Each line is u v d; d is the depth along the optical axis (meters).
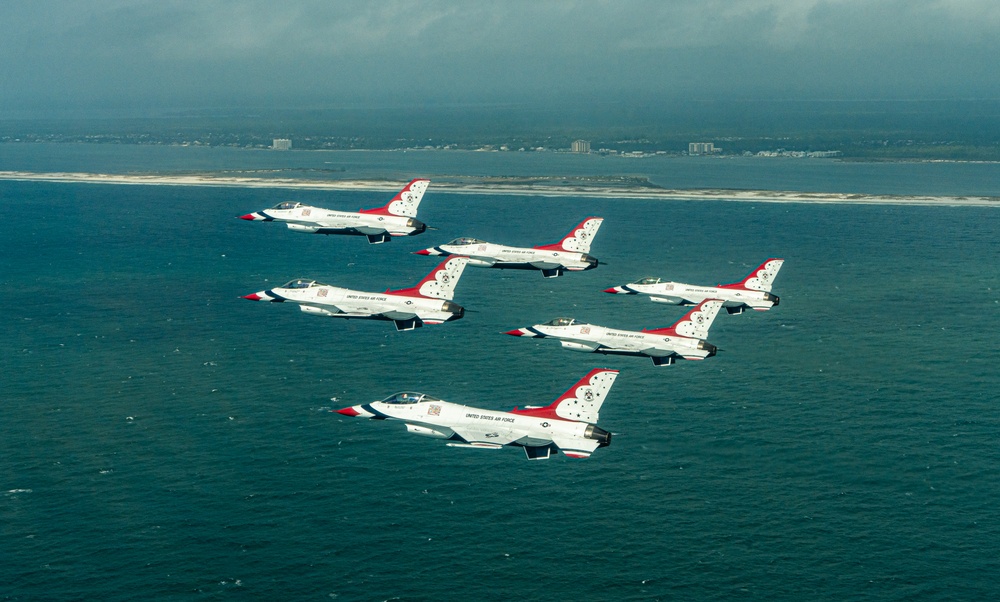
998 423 156.12
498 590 109.31
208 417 158.00
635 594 108.81
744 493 131.12
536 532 121.25
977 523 122.94
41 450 144.62
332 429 152.62
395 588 109.56
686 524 123.06
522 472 137.50
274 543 118.19
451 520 123.88
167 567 112.88
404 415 124.38
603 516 125.12
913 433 152.00
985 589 109.12
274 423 155.38
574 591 109.31
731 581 111.06
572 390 120.69
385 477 135.62
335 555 115.88
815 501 128.88
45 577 110.50
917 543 118.44
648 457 142.75
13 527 121.06
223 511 125.44
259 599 107.31
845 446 146.75
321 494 130.38
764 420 157.50
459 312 155.75
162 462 140.12
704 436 150.62
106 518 123.56
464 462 140.62
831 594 108.50
